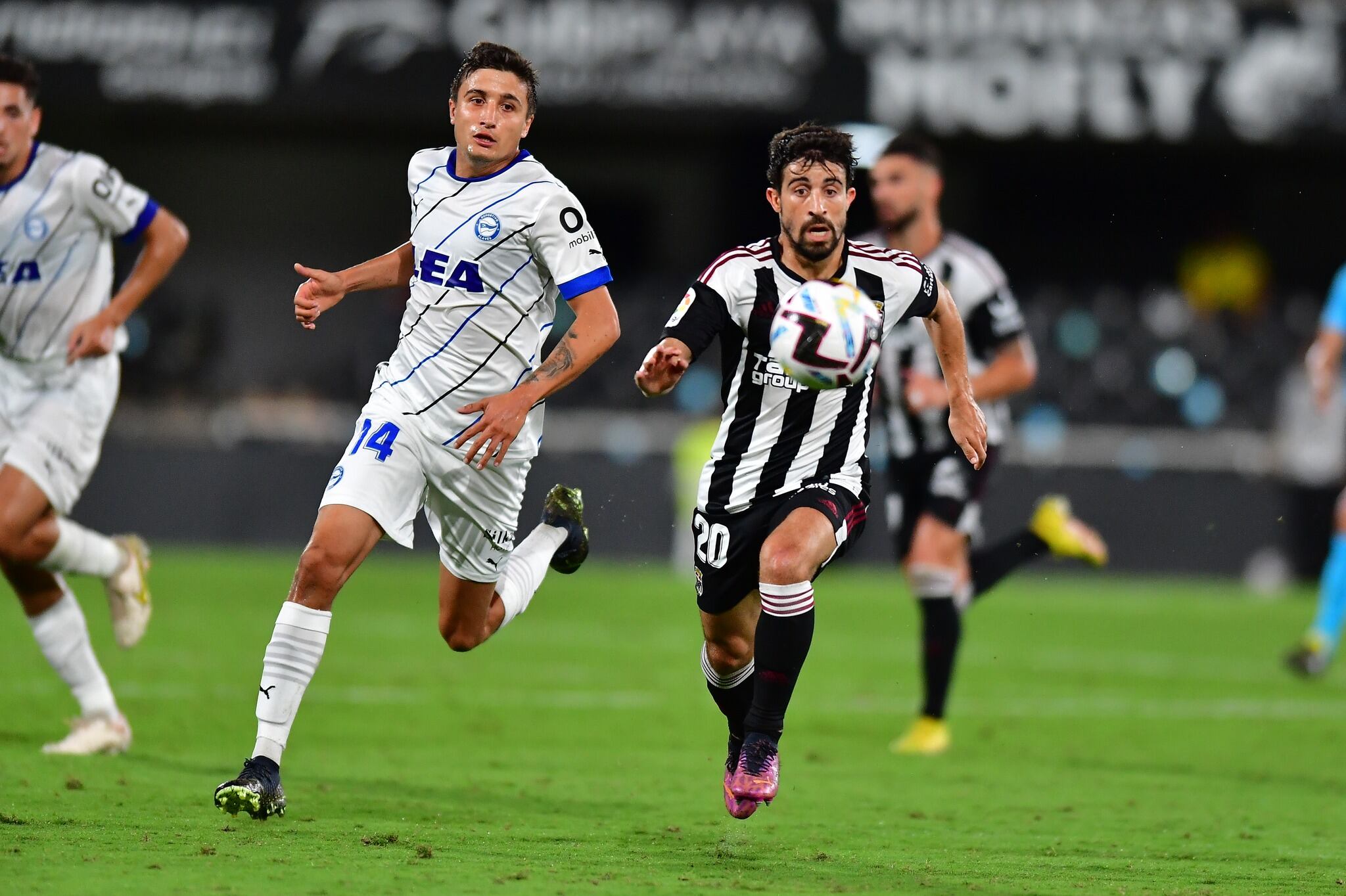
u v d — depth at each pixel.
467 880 14.10
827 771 23.72
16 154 21.17
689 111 64.94
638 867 15.23
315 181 79.31
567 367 17.14
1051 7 65.00
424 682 33.06
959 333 17.98
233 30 65.94
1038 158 78.12
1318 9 65.12
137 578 23.31
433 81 65.94
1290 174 78.31
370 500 17.23
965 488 26.75
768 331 16.72
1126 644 44.66
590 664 37.03
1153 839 18.31
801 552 16.16
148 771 20.64
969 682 36.28
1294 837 18.75
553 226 17.36
